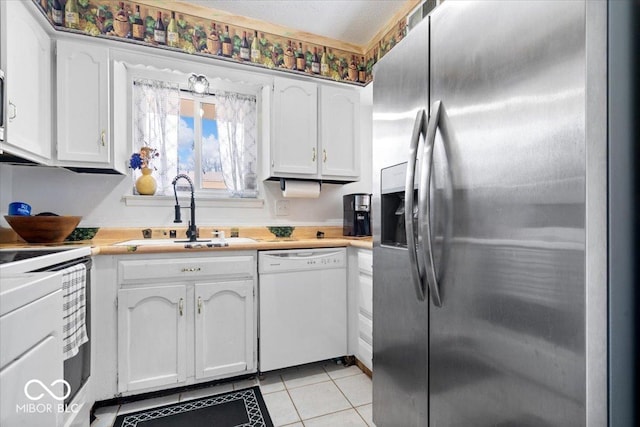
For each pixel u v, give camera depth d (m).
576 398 0.66
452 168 0.98
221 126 2.53
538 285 0.73
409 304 1.21
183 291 1.78
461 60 0.95
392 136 1.31
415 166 1.09
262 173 2.58
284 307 2.01
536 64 0.74
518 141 0.78
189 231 2.18
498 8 0.84
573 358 0.67
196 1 2.21
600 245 0.67
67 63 1.87
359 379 2.00
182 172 2.45
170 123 2.38
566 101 0.68
